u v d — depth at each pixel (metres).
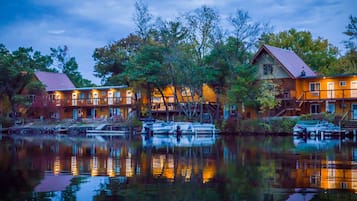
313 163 19.91
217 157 22.88
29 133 61.38
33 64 78.06
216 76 53.94
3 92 67.62
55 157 23.39
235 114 54.47
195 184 14.38
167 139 42.34
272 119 48.25
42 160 21.86
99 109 69.38
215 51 53.94
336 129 43.12
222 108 58.19
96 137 47.75
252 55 57.22
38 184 14.56
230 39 54.19
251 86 50.94
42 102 68.00
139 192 13.09
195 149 28.44
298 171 17.27
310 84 52.19
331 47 73.62
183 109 55.66
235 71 51.12
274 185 14.14
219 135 49.88
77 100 69.44
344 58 65.00
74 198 12.39
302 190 13.31
